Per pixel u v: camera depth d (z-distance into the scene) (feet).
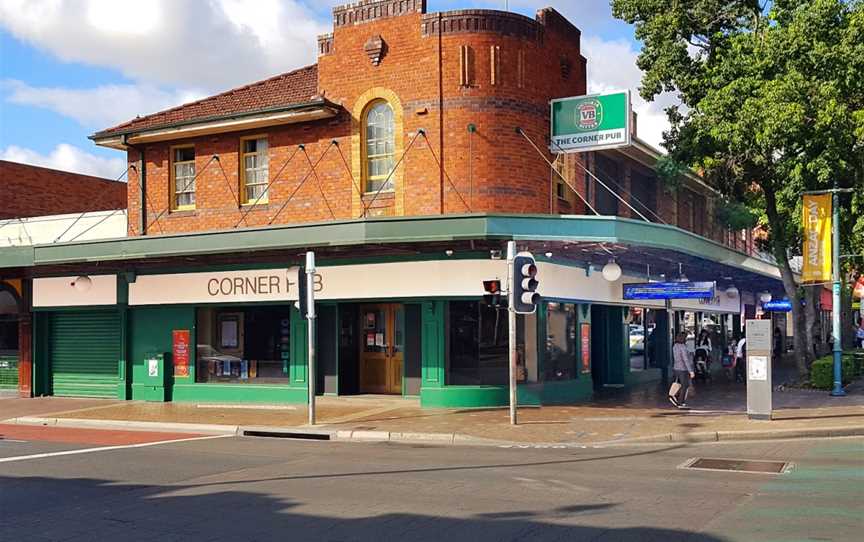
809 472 34.81
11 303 80.02
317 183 66.44
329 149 66.03
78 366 77.82
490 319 61.57
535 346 63.26
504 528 25.49
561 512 27.61
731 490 30.96
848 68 63.41
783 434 46.09
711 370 100.22
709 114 66.54
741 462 37.93
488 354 61.36
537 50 64.13
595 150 68.64
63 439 51.26
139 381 73.61
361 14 65.21
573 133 63.41
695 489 31.27
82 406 69.82
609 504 28.76
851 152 67.05
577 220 54.85
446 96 61.82
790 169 68.18
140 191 74.54
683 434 46.06
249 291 68.23
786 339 149.18
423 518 27.04
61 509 29.58
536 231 53.67
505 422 52.49
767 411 50.14
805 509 27.48
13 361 80.64
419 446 45.88
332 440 49.37
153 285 72.43
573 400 66.18
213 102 73.20
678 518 26.43
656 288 68.64
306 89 69.36
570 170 67.92
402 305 66.44
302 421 55.01
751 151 67.26
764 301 113.29
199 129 69.41
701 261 76.33
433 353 61.41
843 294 109.60
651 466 37.22
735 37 67.87
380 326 67.56
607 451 42.80
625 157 78.69
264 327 69.31
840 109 62.28
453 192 61.36
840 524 25.34
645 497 29.86
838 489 30.91
